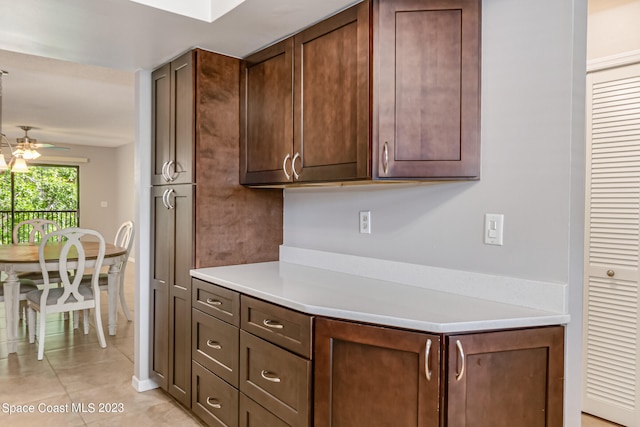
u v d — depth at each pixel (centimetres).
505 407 137
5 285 333
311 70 196
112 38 213
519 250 157
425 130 164
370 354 145
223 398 206
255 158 232
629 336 229
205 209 234
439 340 132
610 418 237
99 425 229
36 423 230
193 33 207
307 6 177
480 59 166
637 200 225
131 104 471
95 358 326
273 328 174
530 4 154
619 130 231
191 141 232
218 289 209
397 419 140
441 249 183
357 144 172
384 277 204
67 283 341
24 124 596
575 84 145
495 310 149
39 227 515
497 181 163
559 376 143
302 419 160
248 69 237
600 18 238
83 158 820
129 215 807
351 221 224
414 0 164
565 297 144
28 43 220
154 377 268
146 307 271
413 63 164
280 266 244
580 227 150
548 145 149
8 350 332
